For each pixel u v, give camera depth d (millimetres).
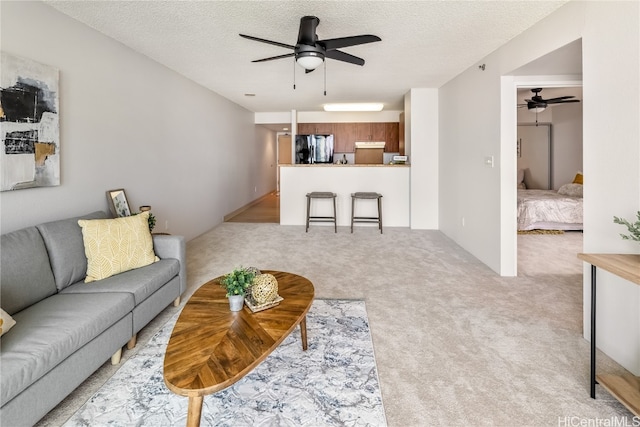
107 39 3227
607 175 2053
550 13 2730
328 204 6457
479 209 4145
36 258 2023
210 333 1590
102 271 2324
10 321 1596
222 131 6535
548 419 1570
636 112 1844
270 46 3572
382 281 3418
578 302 2873
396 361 2035
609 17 2027
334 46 2926
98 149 3109
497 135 3625
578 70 3305
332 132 8758
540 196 6207
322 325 2484
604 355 2084
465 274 3625
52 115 2537
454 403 1679
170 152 4496
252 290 1879
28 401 1383
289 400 1697
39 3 2484
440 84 5488
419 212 6016
